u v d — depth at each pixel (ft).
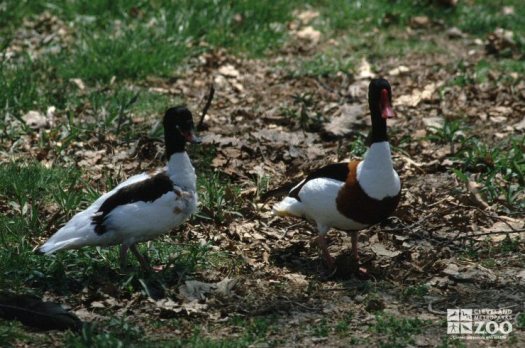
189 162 31.68
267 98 54.44
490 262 34.01
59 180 40.83
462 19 68.74
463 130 48.78
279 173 43.39
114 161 43.98
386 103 30.78
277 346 27.66
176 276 32.37
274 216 38.27
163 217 30.81
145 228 30.66
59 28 62.85
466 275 32.60
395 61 61.21
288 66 59.77
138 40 58.70
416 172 43.47
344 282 32.50
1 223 35.86
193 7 64.34
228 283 31.53
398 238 36.24
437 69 59.16
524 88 55.06
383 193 31.09
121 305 30.07
